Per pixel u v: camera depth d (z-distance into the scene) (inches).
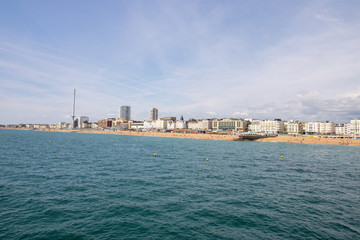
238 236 775.7
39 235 760.3
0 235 753.0
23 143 4264.3
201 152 3267.7
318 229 836.6
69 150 3216.0
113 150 3346.5
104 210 975.6
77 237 752.3
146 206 1027.3
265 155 3043.8
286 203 1098.1
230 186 1373.0
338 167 2167.8
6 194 1152.8
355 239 770.2
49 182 1398.9
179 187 1332.4
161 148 3841.0
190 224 860.0
